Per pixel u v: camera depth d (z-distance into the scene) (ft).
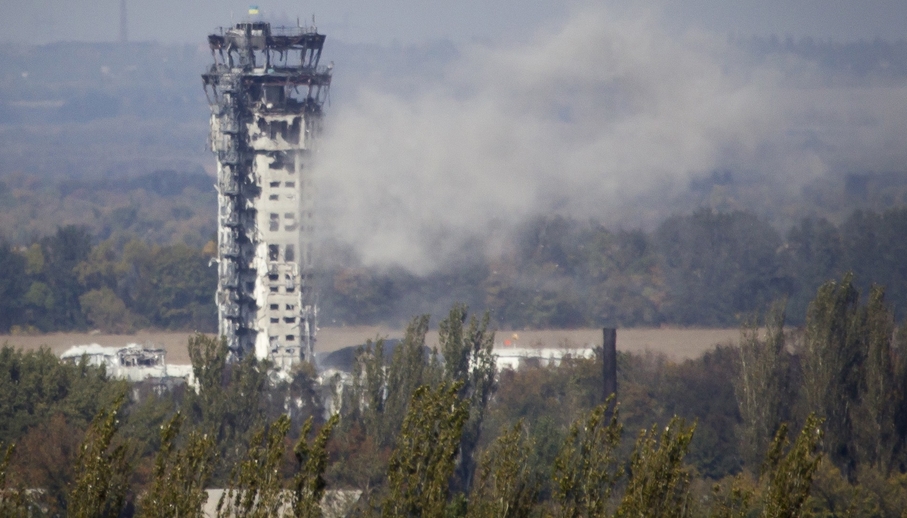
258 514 601.21
